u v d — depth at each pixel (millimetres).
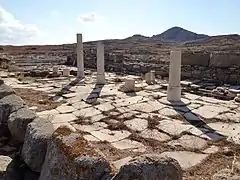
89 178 2486
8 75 15164
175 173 2430
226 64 11992
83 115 7055
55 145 3039
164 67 14922
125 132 5801
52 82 12945
